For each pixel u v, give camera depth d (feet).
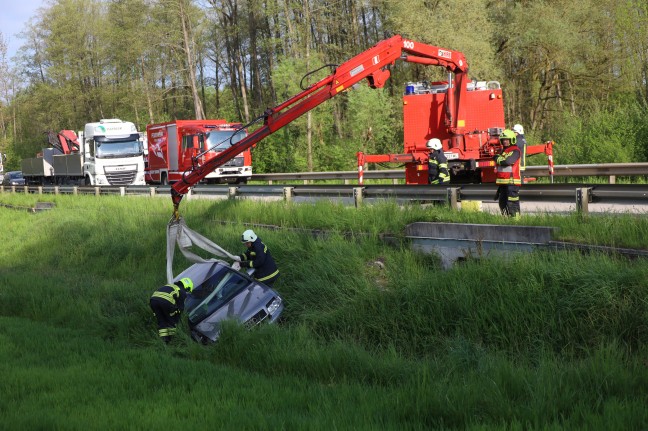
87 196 91.91
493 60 122.93
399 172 83.61
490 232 36.37
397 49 50.70
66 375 27.45
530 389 21.06
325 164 134.00
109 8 195.93
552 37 124.67
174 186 44.52
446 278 33.01
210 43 204.85
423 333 31.78
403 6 118.73
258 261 38.52
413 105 58.13
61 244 66.59
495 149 55.83
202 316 35.86
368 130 126.82
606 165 60.95
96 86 225.76
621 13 127.34
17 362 30.42
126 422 20.34
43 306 44.50
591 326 27.35
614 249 30.19
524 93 150.00
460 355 27.12
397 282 34.68
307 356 28.78
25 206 100.63
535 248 33.37
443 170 48.78
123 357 30.89
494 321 29.99
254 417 20.33
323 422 19.30
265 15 155.22
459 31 116.47
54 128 232.53
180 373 27.55
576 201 36.96
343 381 25.81
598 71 134.82
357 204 48.83
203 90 229.25
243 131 103.86
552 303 28.66
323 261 39.81
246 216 54.54
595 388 21.21
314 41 157.28
